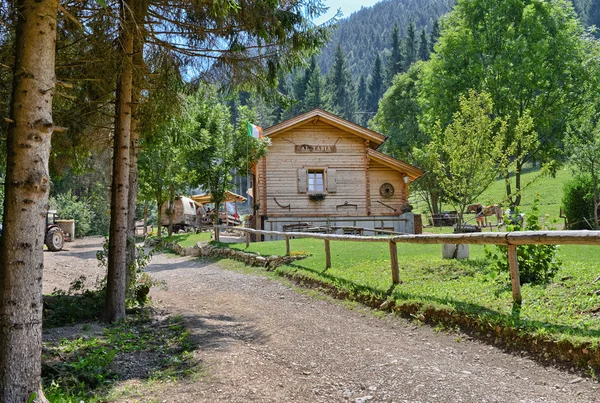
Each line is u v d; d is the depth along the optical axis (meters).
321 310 7.43
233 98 8.33
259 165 20.61
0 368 3.22
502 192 40.75
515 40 26.27
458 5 29.31
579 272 6.42
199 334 6.04
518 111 25.97
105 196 39.91
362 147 21.03
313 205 20.62
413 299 6.44
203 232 28.97
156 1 6.44
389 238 7.87
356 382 4.06
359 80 123.38
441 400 3.56
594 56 27.02
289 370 4.46
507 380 3.92
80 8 5.91
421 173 21.30
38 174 3.43
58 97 7.14
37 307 3.41
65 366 4.46
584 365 3.90
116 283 7.03
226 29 6.54
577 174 19.67
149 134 8.78
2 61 5.75
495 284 6.64
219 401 3.67
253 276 11.66
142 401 3.71
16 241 3.33
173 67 7.30
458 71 28.23
